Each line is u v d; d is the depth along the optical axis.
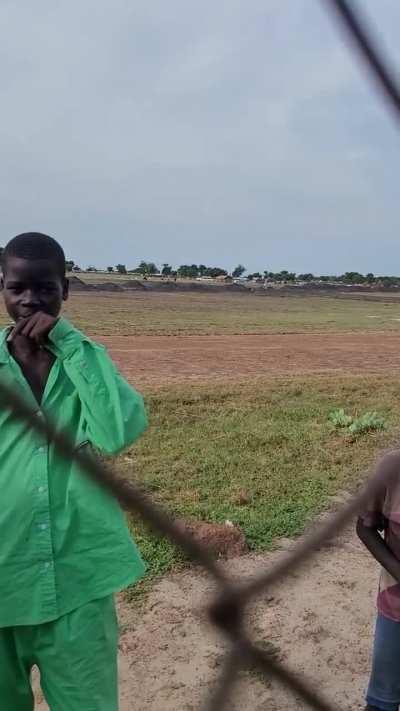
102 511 2.27
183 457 8.16
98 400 2.17
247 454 8.36
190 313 40.28
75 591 2.25
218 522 6.00
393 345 25.20
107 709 2.33
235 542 5.41
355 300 68.88
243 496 6.59
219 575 1.29
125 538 2.33
